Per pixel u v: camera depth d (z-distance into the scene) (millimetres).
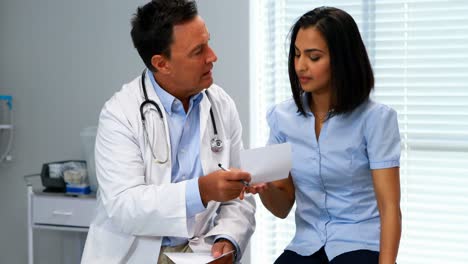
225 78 3234
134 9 3338
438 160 3055
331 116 1965
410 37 3023
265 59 3271
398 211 1908
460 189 3035
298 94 2018
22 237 3654
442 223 3076
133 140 2043
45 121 3555
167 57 2014
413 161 3094
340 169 1977
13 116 3607
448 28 2963
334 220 2018
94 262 2029
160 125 2061
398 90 3072
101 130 2082
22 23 3547
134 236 2016
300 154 2043
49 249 3617
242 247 2084
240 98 3217
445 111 3014
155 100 2074
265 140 3303
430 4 2977
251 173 1891
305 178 2041
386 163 1921
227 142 2182
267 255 3301
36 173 3598
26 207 3627
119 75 3396
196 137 2139
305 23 1915
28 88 3570
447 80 2994
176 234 1942
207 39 2035
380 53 3078
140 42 2049
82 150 3496
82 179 3113
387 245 1865
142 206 1923
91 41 3428
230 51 3213
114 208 1965
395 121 1957
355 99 1915
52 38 3498
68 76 3488
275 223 3271
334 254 1946
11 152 3631
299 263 1983
